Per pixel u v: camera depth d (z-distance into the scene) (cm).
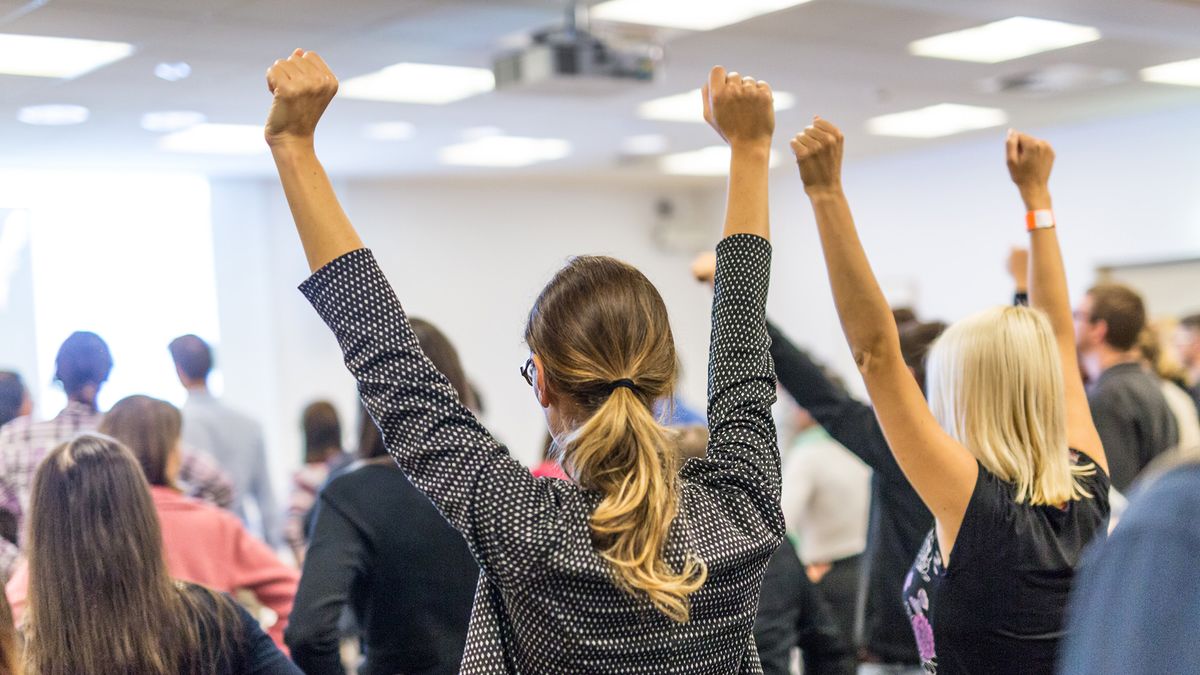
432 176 912
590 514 118
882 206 954
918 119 765
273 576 270
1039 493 175
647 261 1060
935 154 912
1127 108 757
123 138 682
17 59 497
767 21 491
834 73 601
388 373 121
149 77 539
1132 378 372
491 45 512
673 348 129
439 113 656
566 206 1013
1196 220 762
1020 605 171
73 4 423
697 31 505
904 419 171
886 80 626
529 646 117
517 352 979
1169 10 484
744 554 122
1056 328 213
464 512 117
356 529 220
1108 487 187
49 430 346
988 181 876
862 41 532
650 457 118
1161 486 83
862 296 167
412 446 119
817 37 522
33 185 790
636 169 927
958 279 901
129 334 825
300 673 188
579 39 475
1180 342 596
